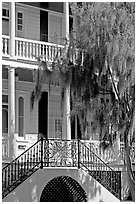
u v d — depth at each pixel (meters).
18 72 24.25
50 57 23.14
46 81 19.92
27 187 18.67
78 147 20.47
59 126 26.94
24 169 19.39
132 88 18.56
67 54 18.69
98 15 18.31
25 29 26.05
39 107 26.23
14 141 21.61
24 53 22.59
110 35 18.08
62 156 20.39
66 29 23.80
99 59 18.22
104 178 21.11
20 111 25.48
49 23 27.11
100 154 21.91
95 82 18.59
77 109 18.95
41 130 26.20
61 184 20.23
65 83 18.61
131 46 18.12
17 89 25.41
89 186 20.30
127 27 18.17
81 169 20.23
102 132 18.89
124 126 18.75
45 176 19.17
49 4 26.22
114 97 18.75
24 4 26.02
